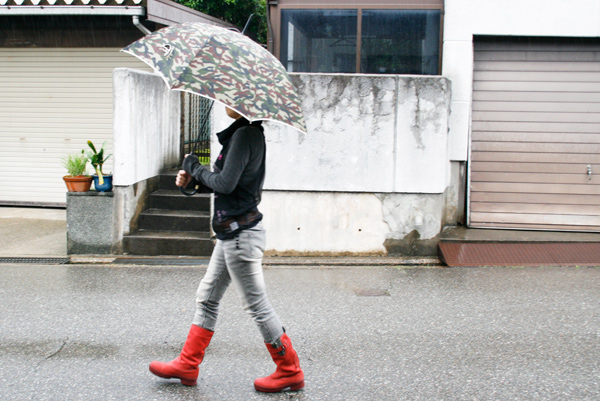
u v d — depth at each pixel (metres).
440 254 7.11
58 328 4.66
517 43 7.83
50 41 9.87
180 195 8.08
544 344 4.34
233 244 3.37
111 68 9.82
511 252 7.04
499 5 7.70
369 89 7.05
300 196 7.25
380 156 7.12
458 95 7.82
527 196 7.90
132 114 7.41
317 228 7.28
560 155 7.83
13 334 4.52
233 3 15.90
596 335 4.52
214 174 3.33
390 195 7.20
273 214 7.30
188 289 5.82
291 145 7.16
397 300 5.48
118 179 7.27
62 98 9.97
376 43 8.14
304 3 8.20
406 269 6.74
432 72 8.07
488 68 7.89
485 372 3.85
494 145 7.92
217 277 3.50
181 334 4.55
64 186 10.14
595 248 7.12
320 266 6.95
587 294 5.60
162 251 7.34
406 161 7.11
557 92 7.80
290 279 6.29
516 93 7.86
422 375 3.81
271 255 7.34
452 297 5.56
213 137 7.11
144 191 7.93
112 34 9.75
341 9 8.16
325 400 3.45
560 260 6.81
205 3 16.02
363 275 6.46
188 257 7.26
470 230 7.86
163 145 8.73
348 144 7.13
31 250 7.42
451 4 7.74
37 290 5.74
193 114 10.33
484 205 7.97
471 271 6.56
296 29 8.24
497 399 3.46
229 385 3.64
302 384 3.57
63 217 9.48
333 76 7.04
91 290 5.75
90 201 7.20
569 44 7.78
